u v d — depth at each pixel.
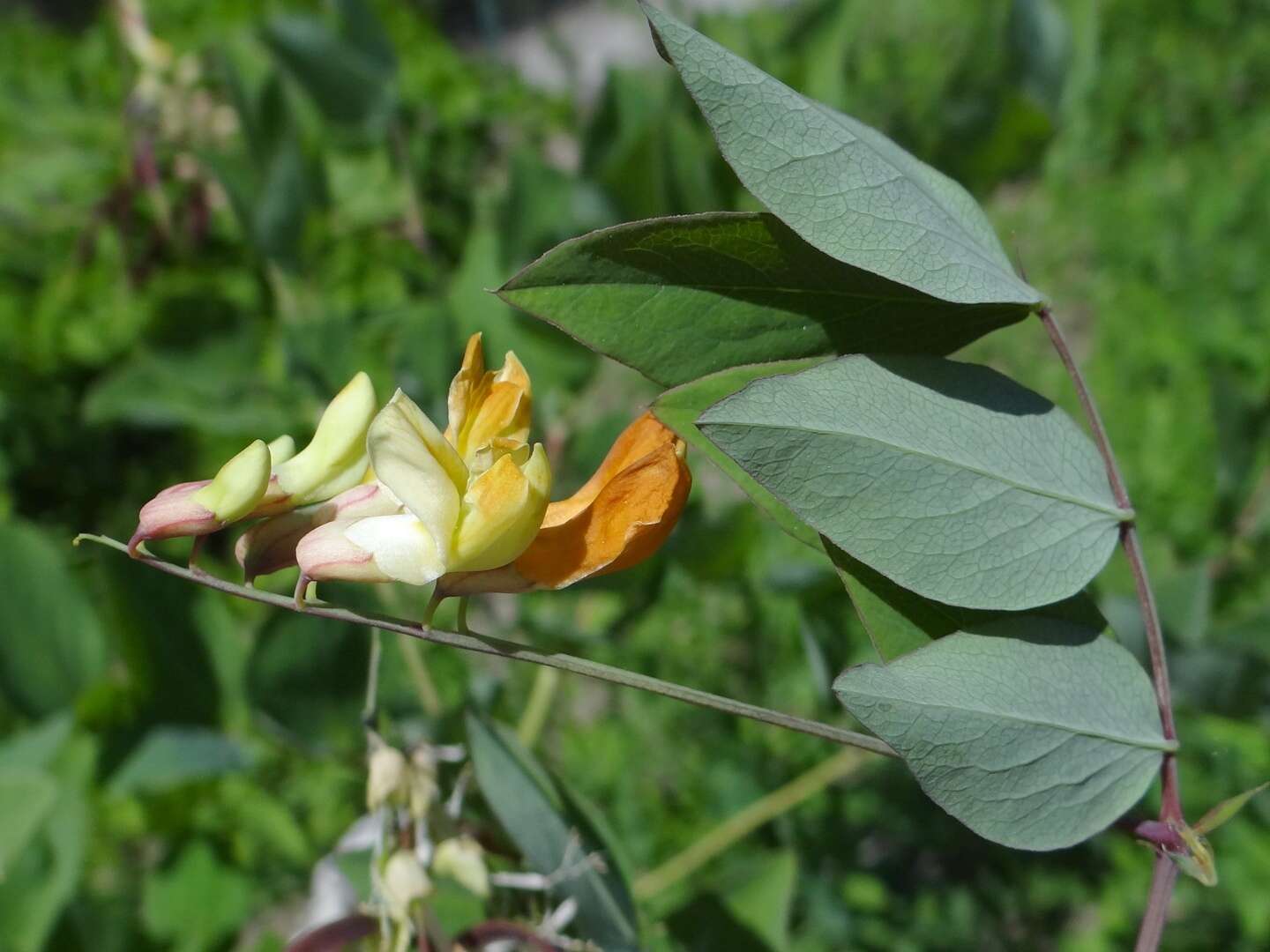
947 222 0.24
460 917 0.31
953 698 0.23
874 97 0.54
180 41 0.69
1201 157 1.19
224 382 0.54
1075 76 0.47
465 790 0.31
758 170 0.23
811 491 0.23
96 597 0.46
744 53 0.52
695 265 0.24
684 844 0.56
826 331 0.24
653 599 0.45
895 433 0.23
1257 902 0.57
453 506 0.23
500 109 0.72
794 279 0.24
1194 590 0.36
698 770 0.59
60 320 0.65
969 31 0.53
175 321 0.55
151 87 0.61
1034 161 0.48
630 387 0.61
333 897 0.35
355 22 0.49
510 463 0.23
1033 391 0.24
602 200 0.46
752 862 0.47
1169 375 0.96
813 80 0.50
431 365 0.45
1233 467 0.44
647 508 0.23
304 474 0.24
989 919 0.57
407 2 0.91
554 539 0.23
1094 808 0.23
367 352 0.55
